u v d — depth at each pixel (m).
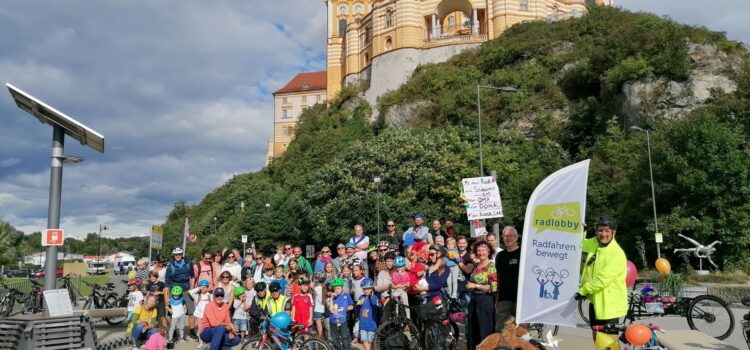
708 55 42.72
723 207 29.58
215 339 10.31
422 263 10.43
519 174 42.16
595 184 37.97
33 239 130.88
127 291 17.81
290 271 13.22
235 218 81.69
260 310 10.73
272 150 132.25
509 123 52.69
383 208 40.47
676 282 12.94
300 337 10.13
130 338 12.47
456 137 45.62
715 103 37.00
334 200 44.28
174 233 103.94
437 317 9.27
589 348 10.57
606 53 50.78
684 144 31.62
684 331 9.41
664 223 30.97
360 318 10.47
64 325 9.16
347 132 67.19
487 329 8.34
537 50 60.00
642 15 58.38
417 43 72.56
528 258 7.26
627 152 39.66
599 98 51.91
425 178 41.88
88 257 133.50
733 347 8.16
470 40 69.44
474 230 16.41
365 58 82.94
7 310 17.67
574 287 7.06
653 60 44.31
